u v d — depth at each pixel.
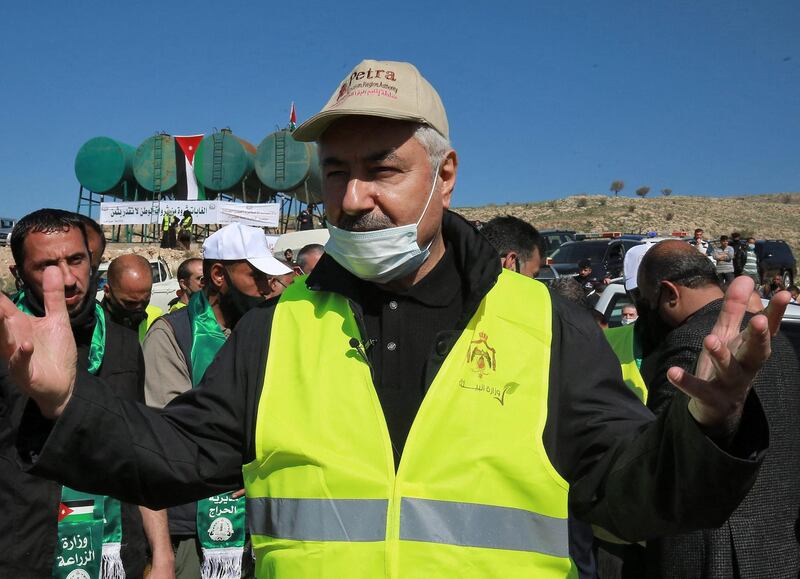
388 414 1.81
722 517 1.44
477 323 1.84
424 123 1.84
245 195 30.92
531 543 1.67
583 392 1.77
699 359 1.44
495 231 4.41
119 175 31.03
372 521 1.68
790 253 24.11
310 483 1.72
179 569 3.92
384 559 1.65
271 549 1.76
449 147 1.95
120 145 31.17
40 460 1.61
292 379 1.84
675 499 1.46
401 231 1.82
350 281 1.95
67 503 2.91
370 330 1.94
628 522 1.61
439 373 1.78
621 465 1.59
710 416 1.35
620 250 18.25
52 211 2.92
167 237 27.66
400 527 1.66
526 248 4.38
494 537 1.67
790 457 2.83
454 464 1.70
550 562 1.67
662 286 3.21
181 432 1.83
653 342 3.52
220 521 3.83
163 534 3.28
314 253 7.32
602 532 1.84
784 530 2.78
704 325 2.88
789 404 2.86
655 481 1.49
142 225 30.88
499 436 1.71
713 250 21.42
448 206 2.02
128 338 3.29
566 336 1.83
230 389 1.89
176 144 30.62
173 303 7.54
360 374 1.82
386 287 1.97
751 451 1.37
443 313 1.92
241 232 4.17
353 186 1.83
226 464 1.86
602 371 1.80
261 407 1.82
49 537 2.79
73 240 2.90
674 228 65.88
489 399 1.75
